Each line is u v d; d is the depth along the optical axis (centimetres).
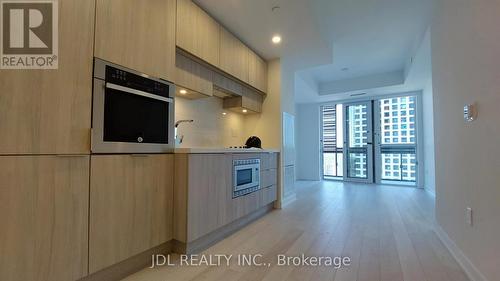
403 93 565
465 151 174
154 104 183
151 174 177
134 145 166
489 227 139
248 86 326
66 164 130
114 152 154
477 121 155
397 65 477
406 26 323
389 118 598
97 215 143
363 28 329
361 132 625
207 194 210
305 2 229
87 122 140
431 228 257
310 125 692
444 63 221
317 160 678
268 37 296
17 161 114
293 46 321
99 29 147
